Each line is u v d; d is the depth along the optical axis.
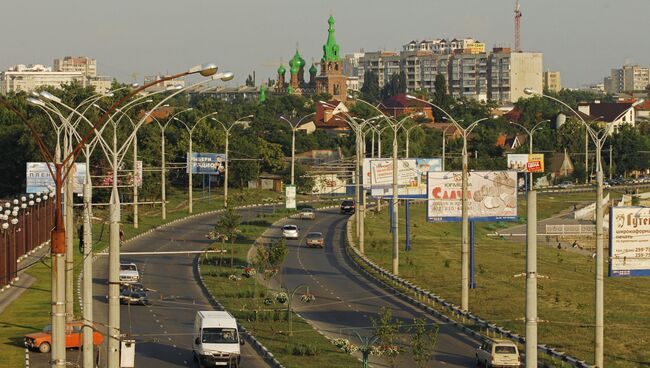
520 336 111.25
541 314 128.88
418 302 136.50
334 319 125.94
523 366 98.19
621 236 112.12
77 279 148.62
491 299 140.00
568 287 155.00
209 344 96.44
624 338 114.38
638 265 112.44
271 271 153.50
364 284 155.88
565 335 115.56
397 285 152.25
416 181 196.25
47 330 103.31
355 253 188.50
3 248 142.50
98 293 138.88
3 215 143.75
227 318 100.25
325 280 159.62
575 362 97.94
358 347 102.94
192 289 146.88
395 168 166.00
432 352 105.56
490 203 154.00
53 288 63.75
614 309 134.38
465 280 130.12
